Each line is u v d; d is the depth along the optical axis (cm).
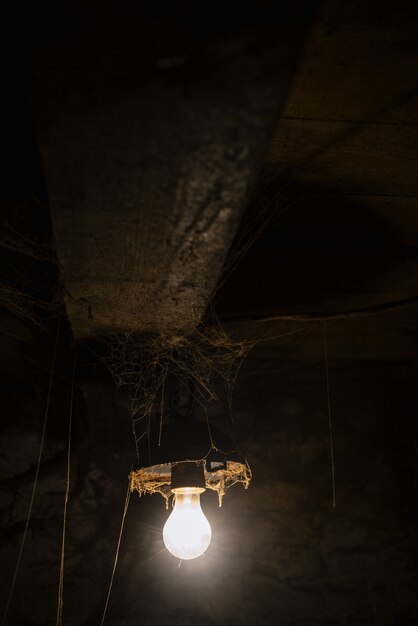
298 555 275
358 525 282
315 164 157
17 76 119
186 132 94
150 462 173
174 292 166
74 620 256
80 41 76
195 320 193
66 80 83
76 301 172
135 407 271
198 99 86
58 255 141
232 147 97
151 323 195
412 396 300
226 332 247
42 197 156
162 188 111
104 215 121
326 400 299
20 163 145
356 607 268
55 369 268
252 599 265
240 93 85
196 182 108
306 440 294
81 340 214
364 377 301
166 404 259
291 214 180
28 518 271
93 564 265
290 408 297
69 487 277
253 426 293
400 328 262
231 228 127
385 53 119
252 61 79
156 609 260
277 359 291
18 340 256
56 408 285
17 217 164
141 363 229
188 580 265
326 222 185
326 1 106
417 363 298
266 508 281
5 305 223
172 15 72
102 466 280
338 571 274
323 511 283
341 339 271
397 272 211
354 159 155
